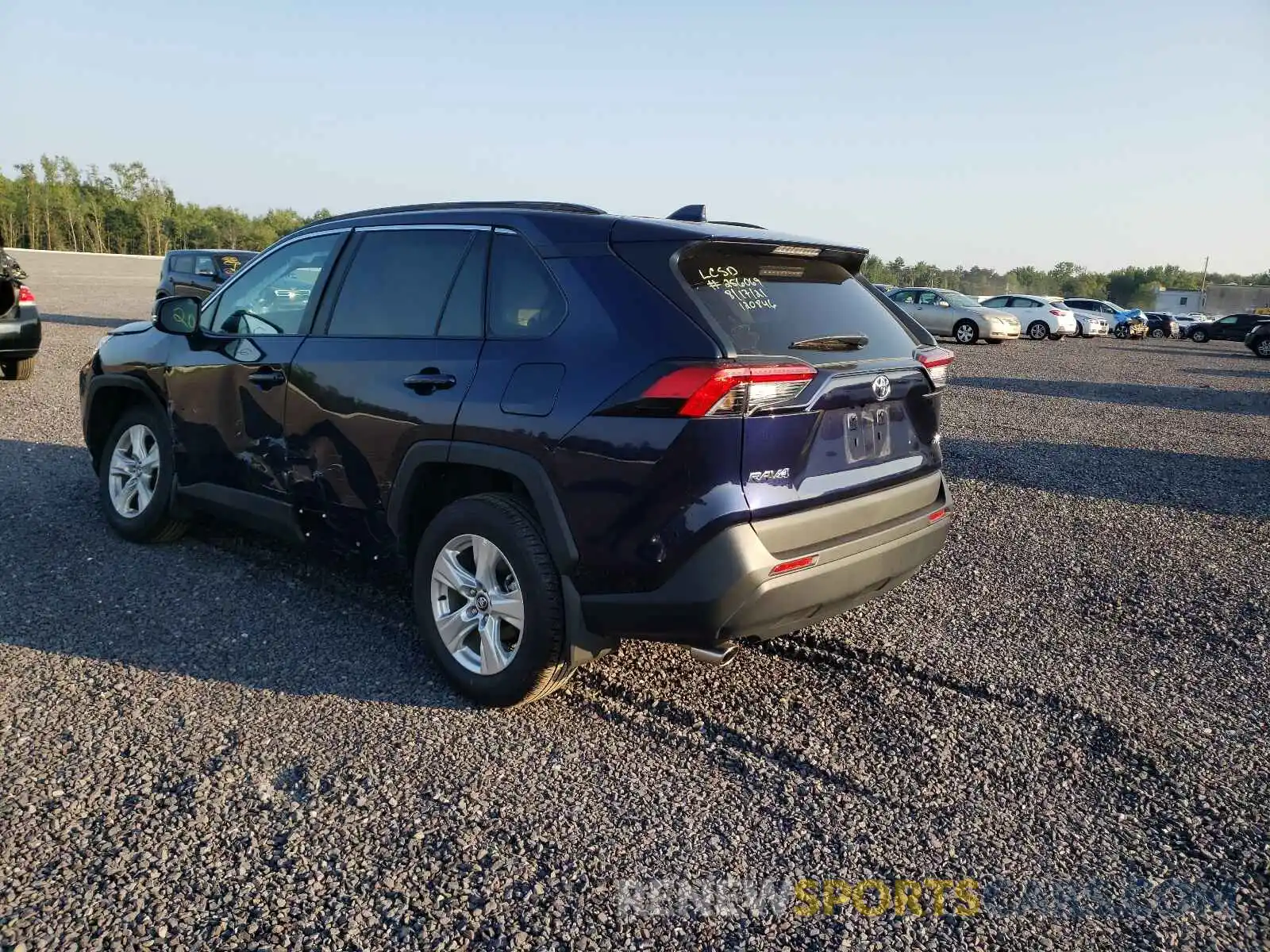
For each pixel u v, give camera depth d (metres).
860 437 3.18
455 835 2.61
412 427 3.40
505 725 3.23
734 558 2.74
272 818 2.64
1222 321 43.16
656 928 2.29
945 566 5.19
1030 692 3.64
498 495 3.31
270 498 4.10
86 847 2.47
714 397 2.69
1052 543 5.74
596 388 2.91
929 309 29.41
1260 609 4.65
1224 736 3.35
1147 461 8.84
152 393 4.70
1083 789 2.98
